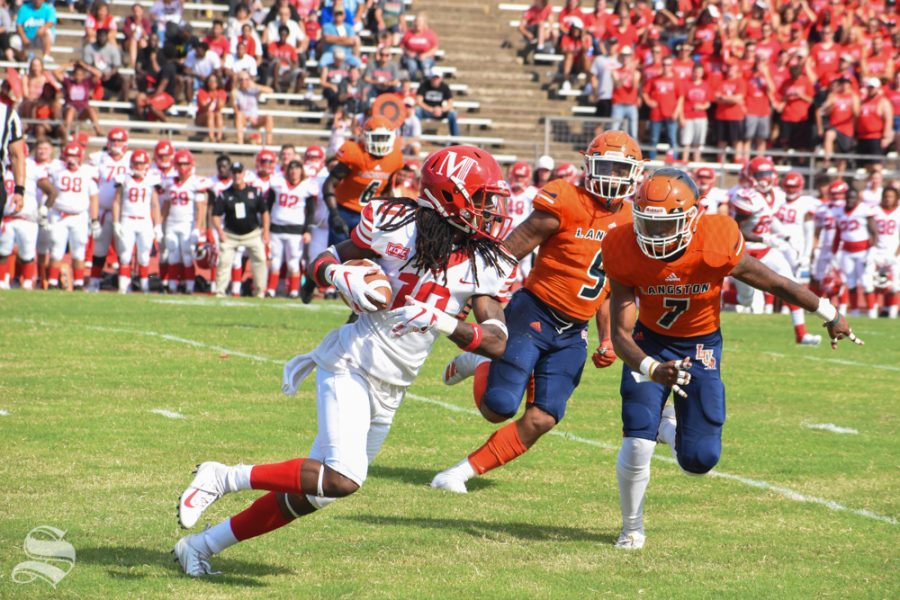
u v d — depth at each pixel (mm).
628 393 9844
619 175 11000
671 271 9508
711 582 8891
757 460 13641
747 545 10023
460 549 9602
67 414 14195
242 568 8836
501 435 11664
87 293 29188
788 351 23938
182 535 9578
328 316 26203
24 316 23078
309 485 8023
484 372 11539
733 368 21172
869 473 13047
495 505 11219
